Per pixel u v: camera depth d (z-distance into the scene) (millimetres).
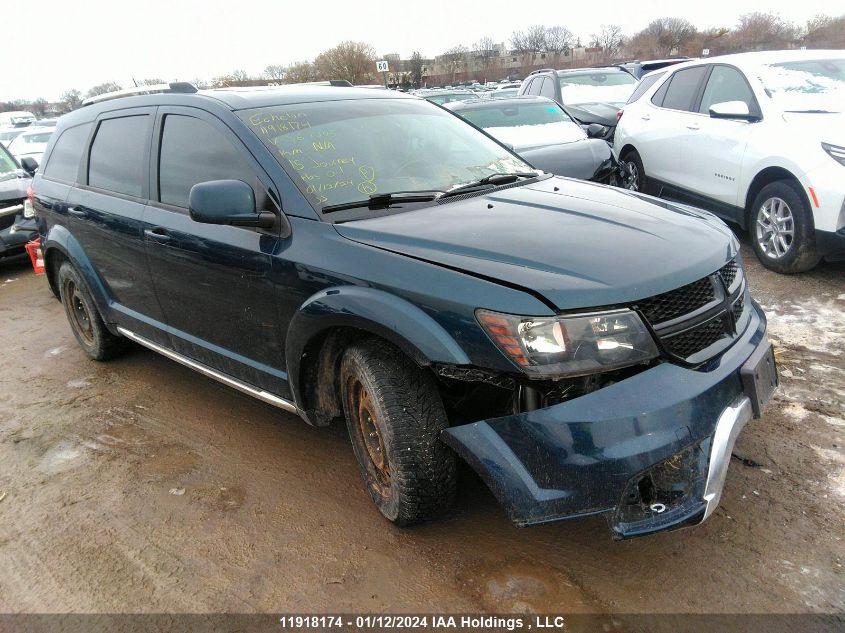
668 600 2385
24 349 5523
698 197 6727
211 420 4016
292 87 3877
